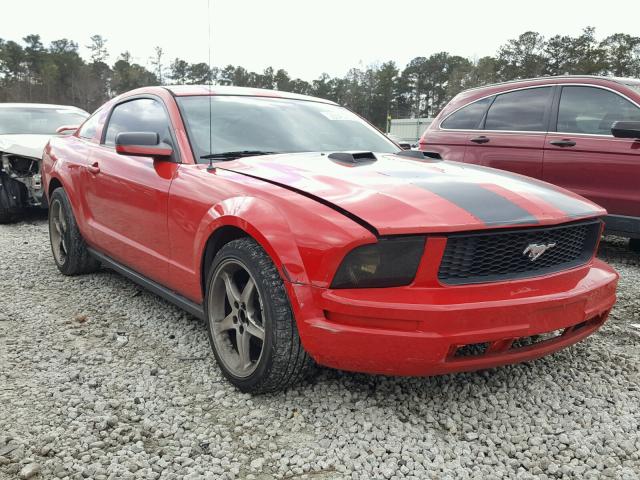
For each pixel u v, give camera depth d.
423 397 2.68
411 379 2.83
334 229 2.26
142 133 3.20
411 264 2.23
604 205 5.21
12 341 3.35
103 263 4.32
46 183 4.96
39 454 2.22
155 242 3.38
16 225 7.66
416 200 2.38
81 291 4.34
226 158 3.19
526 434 2.39
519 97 5.94
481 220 2.29
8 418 2.48
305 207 2.40
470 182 2.68
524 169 5.72
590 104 5.39
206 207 2.86
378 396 2.65
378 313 2.19
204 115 3.46
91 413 2.53
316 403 2.60
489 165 6.00
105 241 4.05
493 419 2.51
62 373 2.93
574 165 5.35
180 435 2.37
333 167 2.85
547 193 2.77
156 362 3.07
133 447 2.26
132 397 2.68
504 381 2.86
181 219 3.05
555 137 5.51
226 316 2.86
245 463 2.19
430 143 6.55
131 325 3.62
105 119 4.39
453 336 2.18
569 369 2.99
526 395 2.72
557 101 5.61
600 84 5.35
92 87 86.06
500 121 6.02
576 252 2.73
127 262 3.84
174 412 2.54
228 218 2.64
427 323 2.17
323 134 3.62
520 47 82.62
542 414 2.55
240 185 2.75
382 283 2.23
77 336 3.45
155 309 3.92
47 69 88.31
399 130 34.69
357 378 2.83
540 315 2.35
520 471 2.13
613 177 5.11
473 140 6.14
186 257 3.07
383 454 2.23
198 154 3.22
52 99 88.50
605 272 2.77
